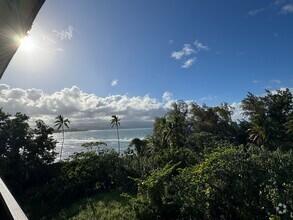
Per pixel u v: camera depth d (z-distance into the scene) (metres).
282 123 50.72
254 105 52.91
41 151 49.44
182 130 51.78
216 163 24.45
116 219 28.83
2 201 1.95
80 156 50.56
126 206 31.53
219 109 55.53
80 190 40.50
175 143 45.66
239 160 23.95
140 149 48.00
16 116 49.56
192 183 24.77
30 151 47.44
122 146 114.31
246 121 53.62
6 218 1.85
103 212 31.61
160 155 38.34
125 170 40.44
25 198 42.47
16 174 45.06
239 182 23.36
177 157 35.69
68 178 42.56
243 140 52.38
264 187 22.06
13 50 1.38
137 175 39.06
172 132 46.88
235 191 23.45
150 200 26.95
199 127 55.28
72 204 38.28
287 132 42.34
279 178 22.41
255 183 23.08
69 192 39.97
